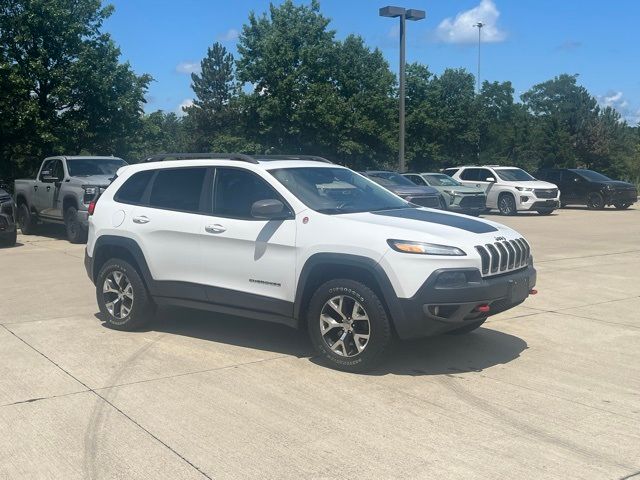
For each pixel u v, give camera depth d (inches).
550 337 270.5
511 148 2333.9
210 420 182.4
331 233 221.6
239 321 295.0
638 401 198.2
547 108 4178.2
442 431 175.2
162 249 262.4
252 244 238.4
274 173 246.7
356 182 267.6
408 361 235.9
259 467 154.7
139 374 221.6
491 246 218.7
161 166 275.1
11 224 566.9
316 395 201.3
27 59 845.8
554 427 178.2
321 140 1459.2
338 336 224.5
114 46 925.8
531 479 148.8
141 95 958.4
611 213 978.1
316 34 1535.4
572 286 382.6
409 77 1894.7
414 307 206.2
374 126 1596.9
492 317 305.1
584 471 152.8
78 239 595.2
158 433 173.9
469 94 2225.6
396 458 159.2
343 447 165.3
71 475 151.4
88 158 640.4
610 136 2506.2
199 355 243.3
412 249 208.1
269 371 224.2
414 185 745.6
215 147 1512.1
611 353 248.4
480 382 213.9
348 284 217.2
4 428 177.3
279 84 1422.2
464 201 831.7
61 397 199.9
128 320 274.5
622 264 466.9
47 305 331.3
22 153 895.7
